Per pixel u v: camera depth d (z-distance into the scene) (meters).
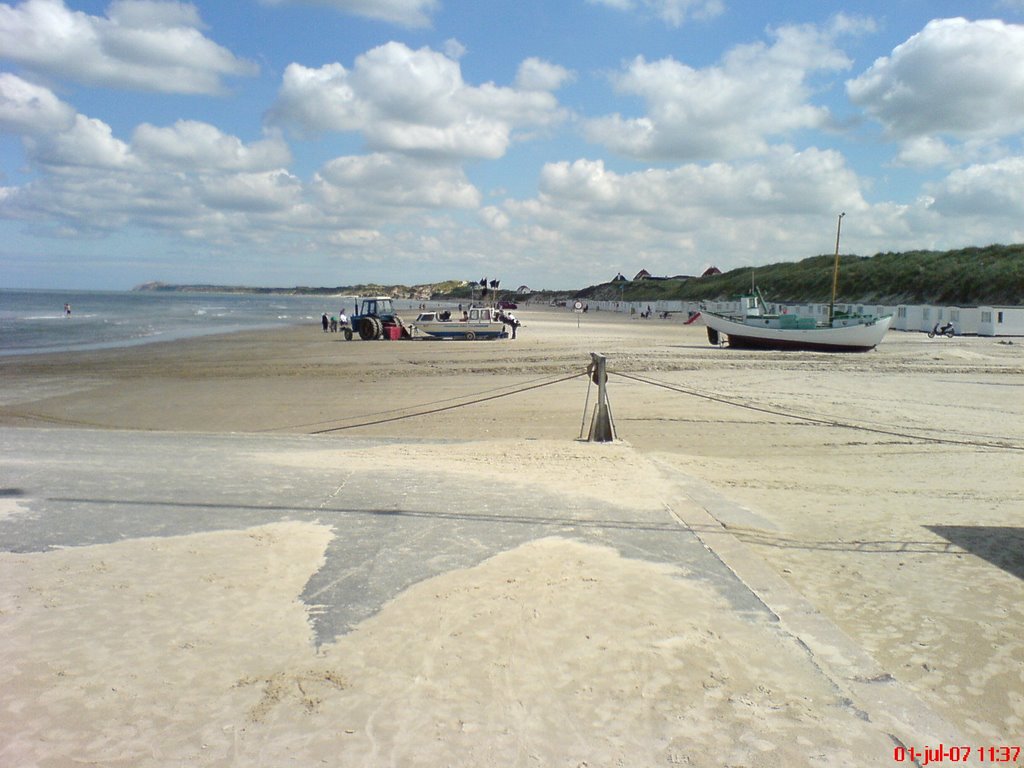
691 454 12.68
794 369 25.92
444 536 5.93
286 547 5.58
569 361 29.77
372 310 47.88
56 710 3.38
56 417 17.77
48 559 5.27
